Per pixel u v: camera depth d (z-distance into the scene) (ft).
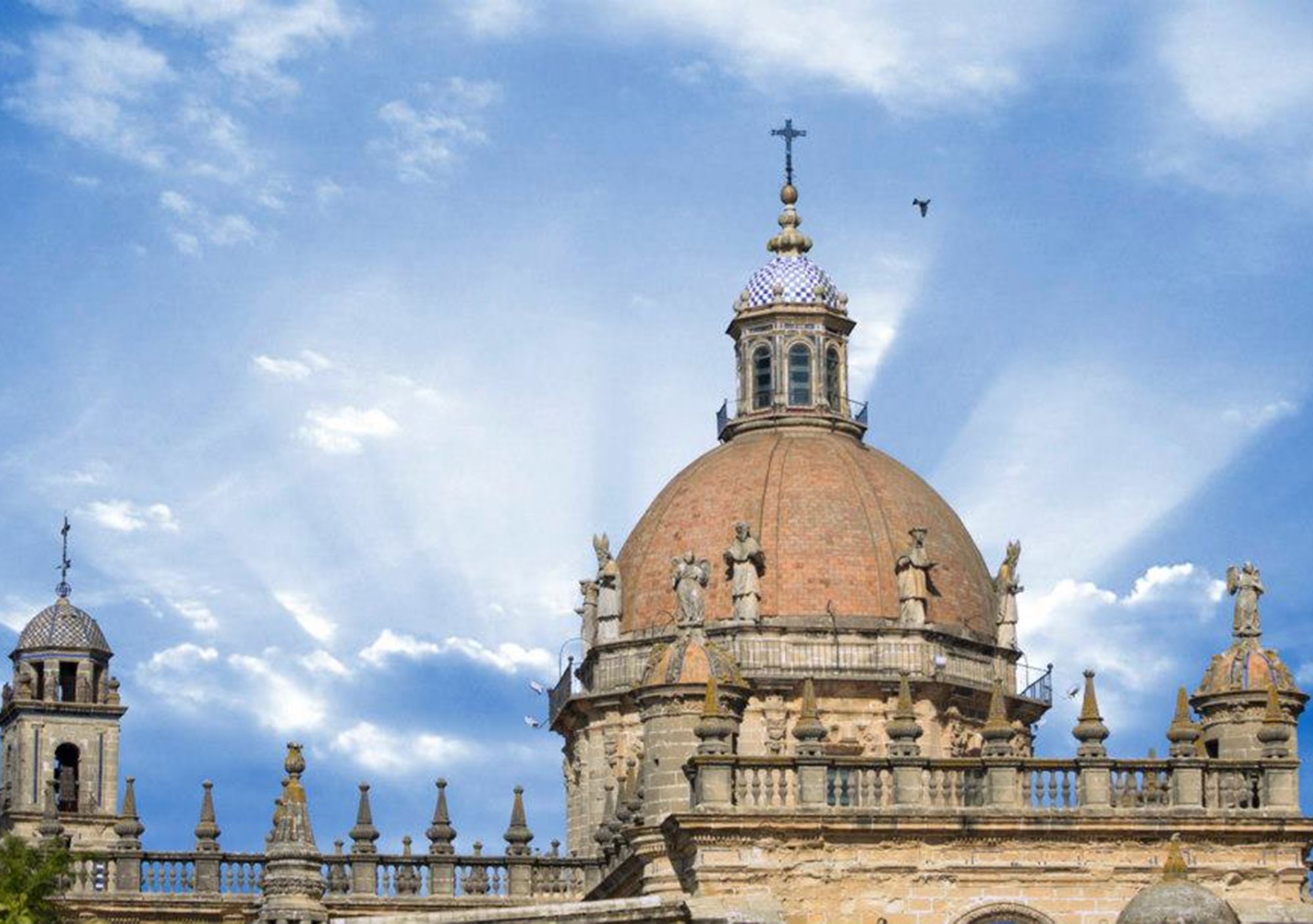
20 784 368.48
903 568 349.20
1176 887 225.56
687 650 272.92
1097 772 248.32
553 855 331.57
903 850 245.04
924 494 362.33
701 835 242.99
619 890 282.36
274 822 294.25
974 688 348.59
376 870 322.34
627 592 358.23
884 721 343.46
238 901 317.22
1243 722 265.13
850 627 345.72
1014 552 361.92
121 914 314.55
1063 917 245.45
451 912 243.81
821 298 374.43
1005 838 246.06
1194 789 249.34
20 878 263.49
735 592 346.74
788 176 385.70
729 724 249.75
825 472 357.61
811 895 243.60
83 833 364.17
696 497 358.02
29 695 372.79
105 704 373.81
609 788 322.96
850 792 246.88
